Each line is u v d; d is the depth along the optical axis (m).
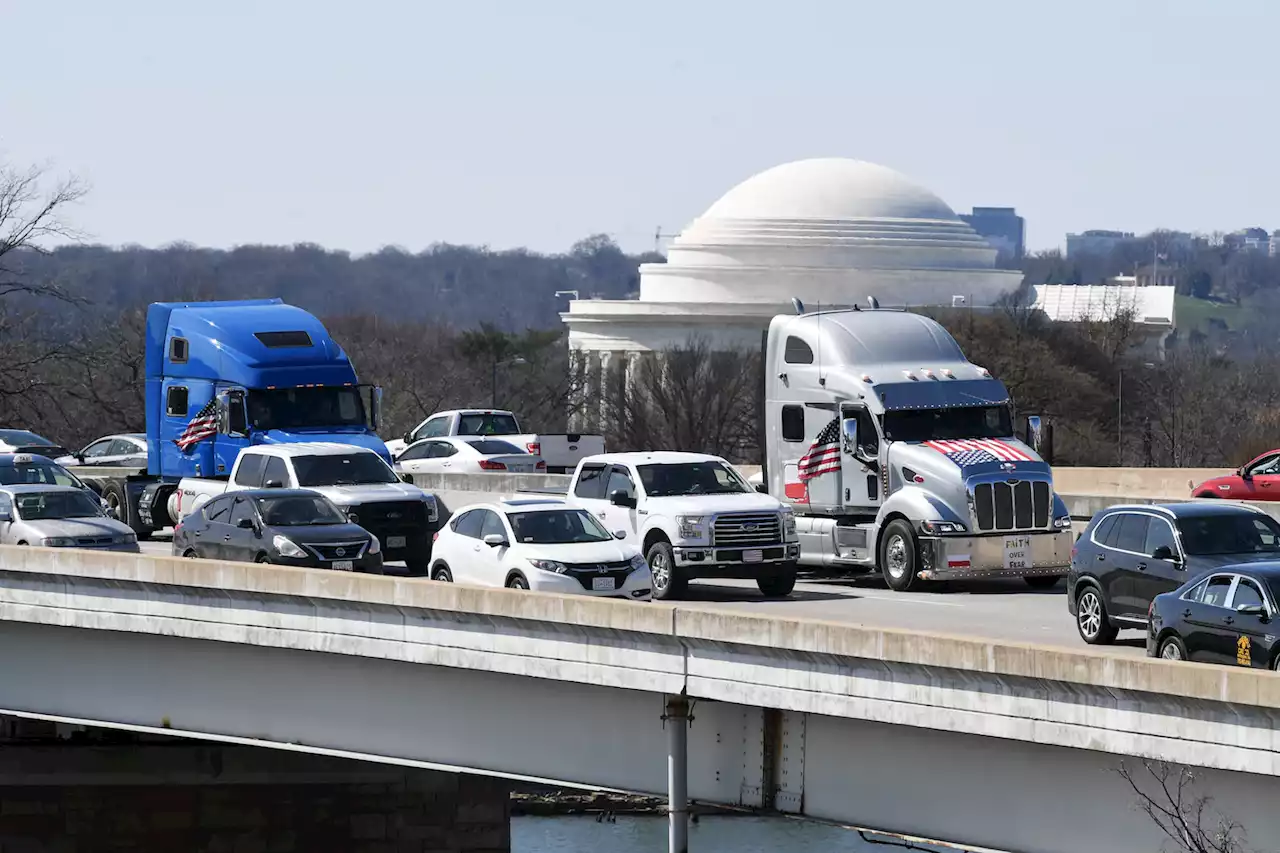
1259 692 55.62
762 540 111.00
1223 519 84.19
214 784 128.38
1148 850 60.62
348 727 88.75
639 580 101.94
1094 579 87.31
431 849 131.25
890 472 117.12
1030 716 62.41
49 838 127.56
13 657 103.56
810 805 71.12
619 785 78.00
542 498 110.00
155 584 94.62
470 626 81.94
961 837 66.19
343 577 86.31
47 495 132.38
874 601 109.00
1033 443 119.06
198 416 145.25
